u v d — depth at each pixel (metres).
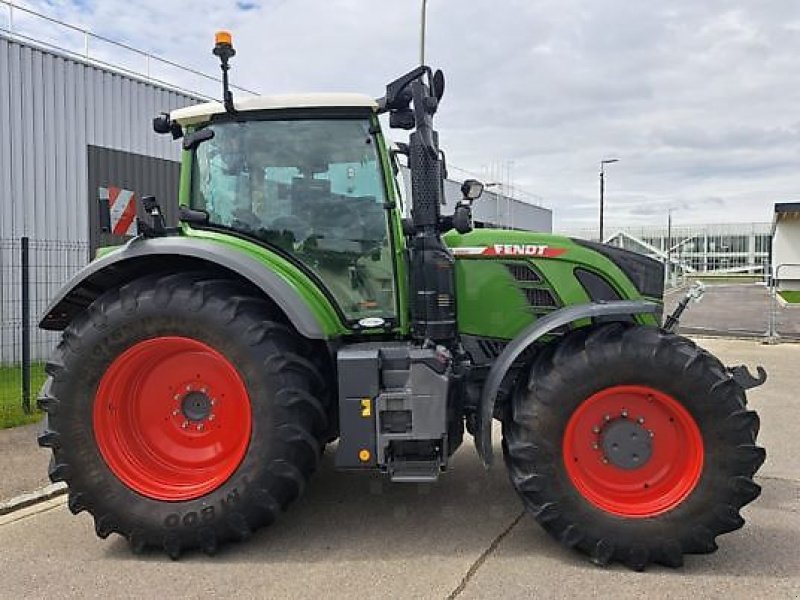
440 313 3.86
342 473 4.86
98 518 3.58
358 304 3.97
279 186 3.99
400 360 3.59
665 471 3.47
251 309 3.56
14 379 8.48
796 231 33.84
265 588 3.18
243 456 3.53
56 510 4.29
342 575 3.31
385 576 3.29
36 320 10.45
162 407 3.72
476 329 4.14
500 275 4.12
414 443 3.59
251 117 3.97
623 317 3.81
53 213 10.87
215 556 3.54
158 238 3.74
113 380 3.62
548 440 3.44
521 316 4.12
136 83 12.18
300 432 3.49
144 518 3.52
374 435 3.54
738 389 3.42
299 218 3.98
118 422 3.68
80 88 11.27
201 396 3.68
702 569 3.36
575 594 3.10
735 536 3.76
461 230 3.91
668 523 3.33
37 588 3.21
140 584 3.24
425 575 3.30
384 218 3.95
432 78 4.06
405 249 4.02
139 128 12.26
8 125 10.28
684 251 69.62
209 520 3.49
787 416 6.73
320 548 3.62
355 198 3.96
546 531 3.62
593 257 4.10
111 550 3.65
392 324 3.95
